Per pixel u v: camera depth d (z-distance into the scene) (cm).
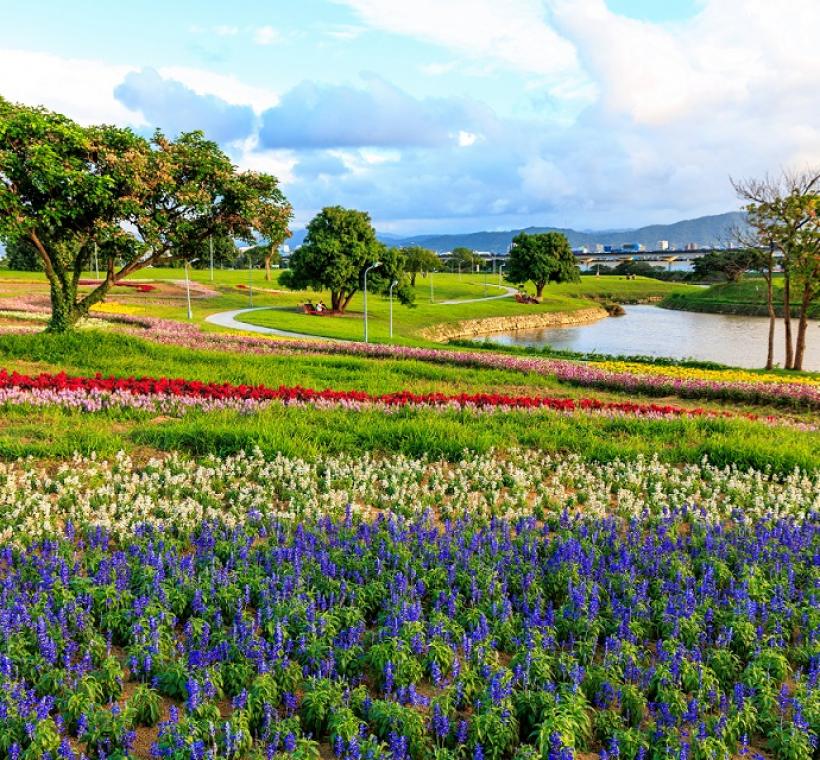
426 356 2997
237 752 500
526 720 559
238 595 704
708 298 10144
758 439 1428
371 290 6700
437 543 842
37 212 2275
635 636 666
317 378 2180
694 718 554
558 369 2594
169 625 655
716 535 906
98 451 1205
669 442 1462
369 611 728
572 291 12825
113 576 718
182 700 573
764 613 719
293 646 638
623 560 808
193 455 1244
